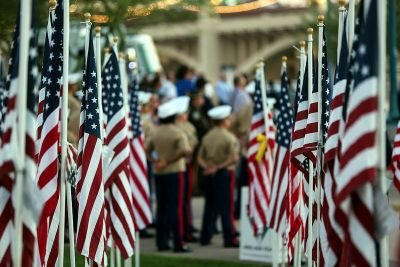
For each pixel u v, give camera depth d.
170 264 28.56
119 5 30.69
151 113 37.25
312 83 19.59
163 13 33.38
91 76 19.34
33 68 14.54
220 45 83.00
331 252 15.80
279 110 24.91
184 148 31.56
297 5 76.75
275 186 24.64
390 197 22.67
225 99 46.75
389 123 45.75
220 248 32.84
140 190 28.78
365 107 13.45
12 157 14.29
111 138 23.11
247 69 83.06
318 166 18.94
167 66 86.00
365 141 13.41
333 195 15.98
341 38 16.72
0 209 14.86
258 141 27.83
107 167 22.97
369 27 13.52
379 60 13.48
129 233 23.05
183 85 45.25
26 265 14.63
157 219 32.22
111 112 23.16
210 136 32.84
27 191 14.42
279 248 26.20
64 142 18.02
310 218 19.45
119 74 23.28
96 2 30.95
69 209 18.94
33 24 14.59
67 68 17.97
